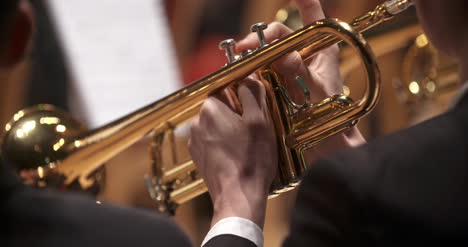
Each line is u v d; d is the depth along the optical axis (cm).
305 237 182
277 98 280
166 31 676
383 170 177
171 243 168
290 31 307
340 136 300
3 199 166
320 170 184
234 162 269
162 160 320
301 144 276
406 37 327
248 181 266
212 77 282
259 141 272
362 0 662
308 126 272
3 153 347
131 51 667
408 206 170
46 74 693
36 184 346
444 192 171
